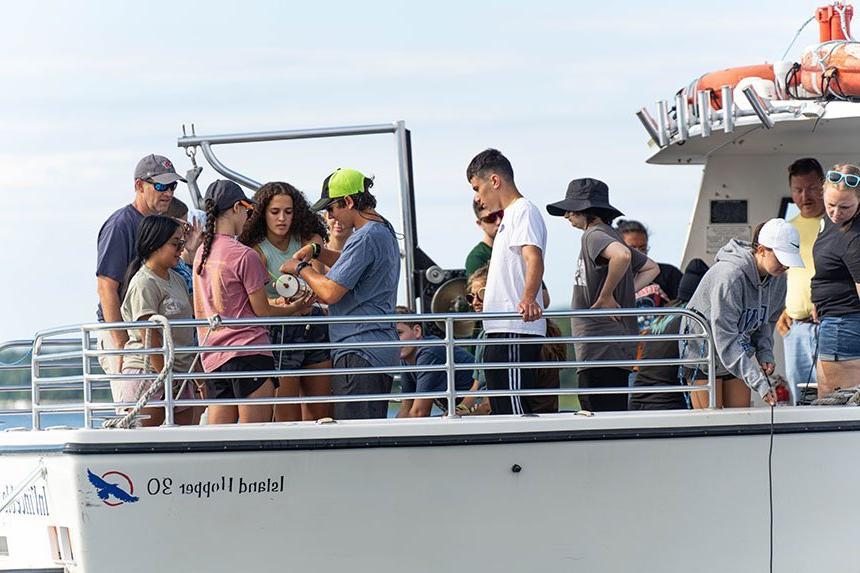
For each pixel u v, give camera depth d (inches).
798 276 1023.6
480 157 879.1
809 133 1046.4
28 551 840.9
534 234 852.0
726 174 1121.4
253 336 823.7
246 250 828.0
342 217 867.4
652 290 1099.9
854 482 848.9
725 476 829.2
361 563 786.2
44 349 1015.6
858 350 904.9
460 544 794.8
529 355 880.3
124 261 932.0
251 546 775.1
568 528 807.1
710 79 1076.5
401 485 787.4
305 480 778.8
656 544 820.0
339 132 998.4
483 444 794.2
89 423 806.5
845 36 1050.1
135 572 767.7
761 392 834.8
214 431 769.6
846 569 849.5
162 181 933.2
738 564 832.3
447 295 1008.9
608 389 817.5
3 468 852.6
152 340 864.3
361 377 857.5
